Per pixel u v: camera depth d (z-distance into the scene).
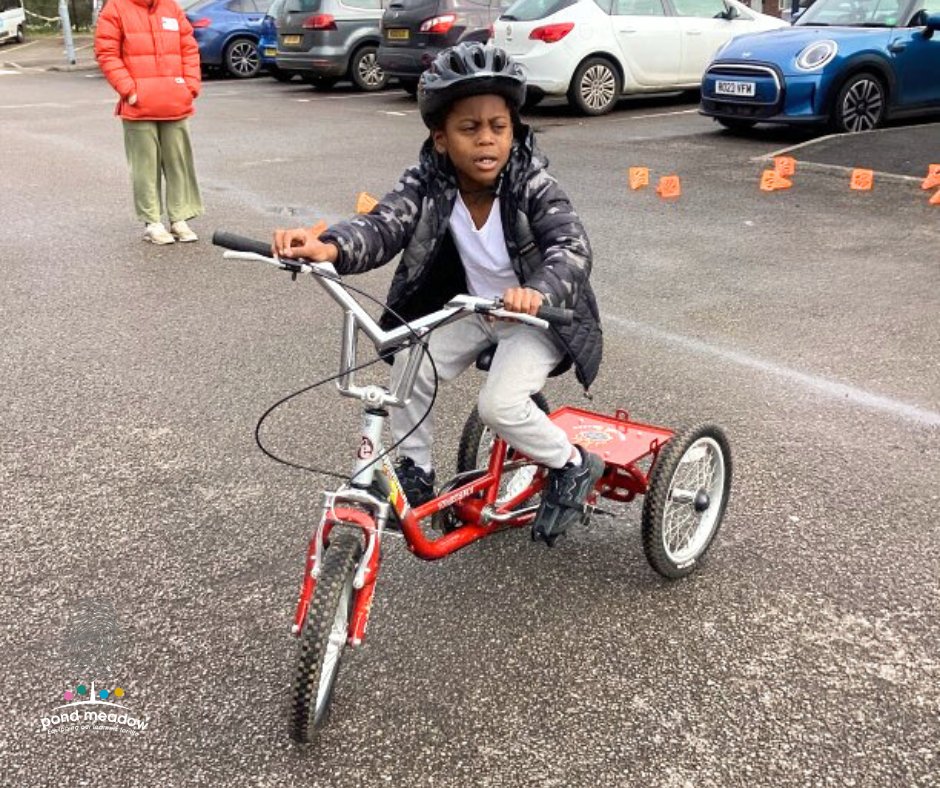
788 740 2.81
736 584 3.53
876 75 11.16
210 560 3.69
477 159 2.87
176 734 2.86
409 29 14.51
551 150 11.27
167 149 7.84
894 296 6.38
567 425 3.78
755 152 10.83
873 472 4.24
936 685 3.02
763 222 8.18
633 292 6.55
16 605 3.44
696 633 3.28
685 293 6.52
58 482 4.25
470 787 2.66
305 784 2.68
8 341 5.86
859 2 11.78
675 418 4.76
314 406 4.96
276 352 5.65
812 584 3.52
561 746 2.80
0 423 4.80
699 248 7.50
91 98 17.80
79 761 2.76
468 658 3.16
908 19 11.31
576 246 2.94
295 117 14.42
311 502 4.08
